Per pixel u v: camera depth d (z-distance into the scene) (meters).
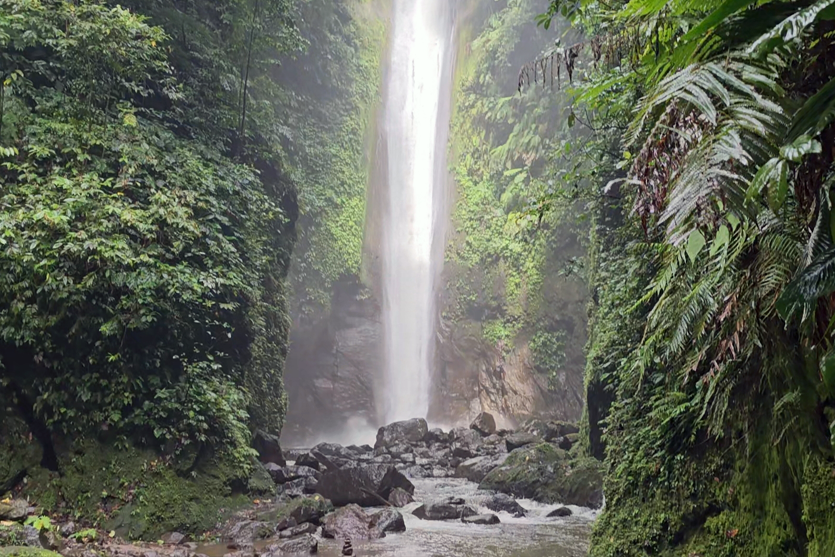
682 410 5.41
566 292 22.38
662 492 5.65
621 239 10.62
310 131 22.11
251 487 9.58
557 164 20.69
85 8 9.16
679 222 2.15
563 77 19.41
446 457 16.52
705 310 3.85
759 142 2.05
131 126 9.77
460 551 8.01
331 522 8.87
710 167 2.03
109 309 8.36
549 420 20.84
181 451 8.74
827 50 2.37
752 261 3.23
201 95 12.58
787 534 4.00
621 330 8.68
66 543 7.00
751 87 2.03
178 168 10.19
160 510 8.15
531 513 10.66
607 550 6.00
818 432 3.47
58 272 7.98
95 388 8.30
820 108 1.82
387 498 11.12
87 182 8.41
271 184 13.80
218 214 10.38
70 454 8.05
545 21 5.12
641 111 2.27
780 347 3.70
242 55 14.27
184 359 9.24
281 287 13.98
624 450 6.88
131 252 8.50
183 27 12.48
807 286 1.83
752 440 4.45
